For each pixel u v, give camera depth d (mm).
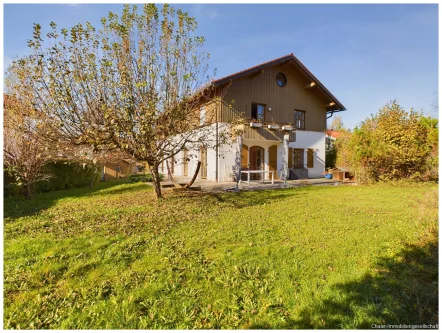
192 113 6398
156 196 7184
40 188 9641
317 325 2053
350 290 2488
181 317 2164
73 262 3043
